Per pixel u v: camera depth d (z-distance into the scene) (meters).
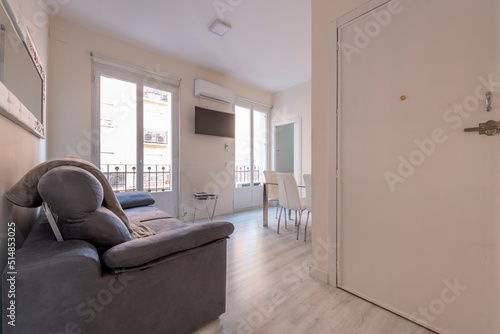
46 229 1.00
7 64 0.89
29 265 0.71
